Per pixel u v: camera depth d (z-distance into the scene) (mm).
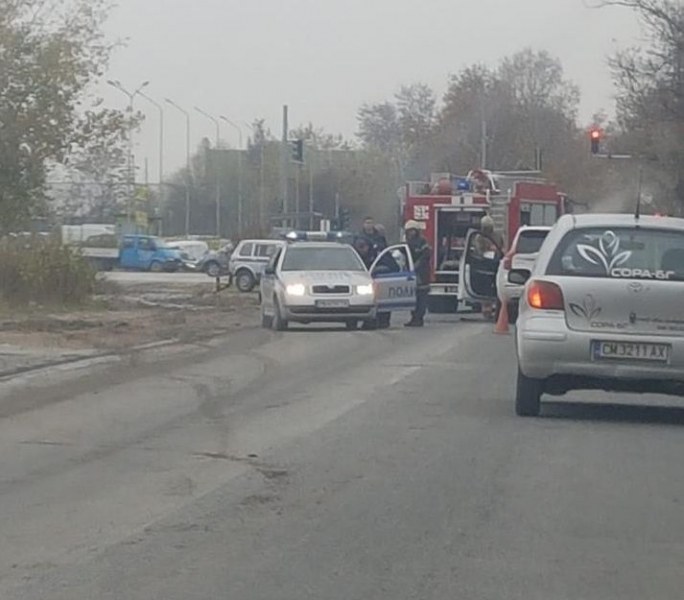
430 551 8836
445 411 15367
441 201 36969
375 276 29688
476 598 7734
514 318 29531
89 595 7758
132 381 18875
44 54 37000
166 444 13156
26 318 33188
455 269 36625
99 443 13266
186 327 30188
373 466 11867
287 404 16141
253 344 25172
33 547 8945
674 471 11766
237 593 7805
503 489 10891
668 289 13953
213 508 10141
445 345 24797
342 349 23922
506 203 36844
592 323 14039
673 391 14312
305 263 29234
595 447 12914
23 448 12984
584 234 14430
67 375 19703
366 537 9211
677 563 8633
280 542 9062
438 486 10984
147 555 8703
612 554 8836
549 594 7840
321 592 7832
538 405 14812
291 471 11641
